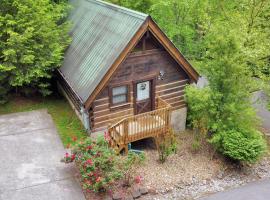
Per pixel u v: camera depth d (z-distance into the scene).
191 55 23.58
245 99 14.98
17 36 15.66
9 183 12.66
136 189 12.53
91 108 14.47
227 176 14.22
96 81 13.95
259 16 19.03
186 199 12.59
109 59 14.26
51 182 12.77
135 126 14.40
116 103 15.16
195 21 23.41
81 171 12.27
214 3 22.84
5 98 18.36
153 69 15.38
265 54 16.58
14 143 15.02
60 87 19.30
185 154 15.27
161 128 14.99
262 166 15.16
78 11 19.77
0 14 16.55
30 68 16.70
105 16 16.81
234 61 14.19
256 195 13.10
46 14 17.42
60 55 17.39
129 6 24.73
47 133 15.75
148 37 14.39
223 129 14.73
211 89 14.82
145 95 15.91
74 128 16.06
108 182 11.84
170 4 21.86
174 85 16.39
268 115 19.55
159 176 13.54
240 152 13.89
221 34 14.25
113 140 14.05
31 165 13.66
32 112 17.55
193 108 15.29
